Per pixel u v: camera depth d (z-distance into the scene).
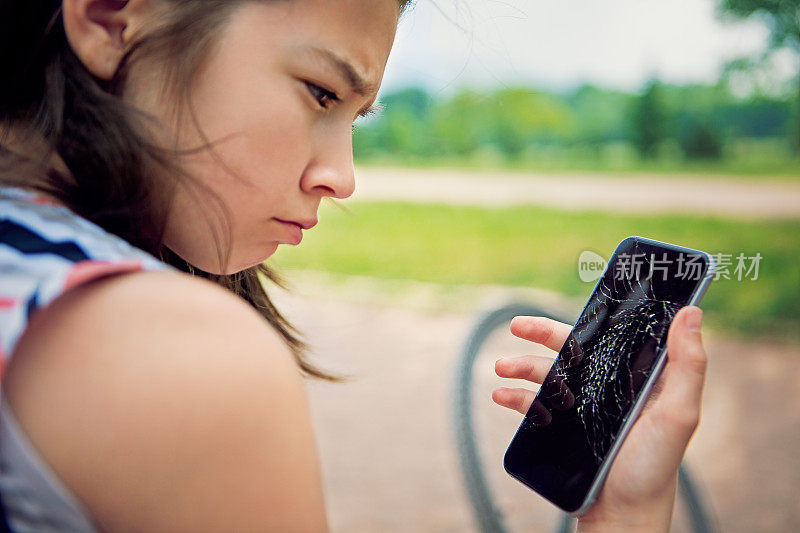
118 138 0.56
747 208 9.02
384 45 0.63
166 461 0.42
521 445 0.89
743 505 2.74
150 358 0.43
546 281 6.00
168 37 0.56
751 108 17.42
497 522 2.04
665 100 19.23
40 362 0.43
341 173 0.63
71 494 0.42
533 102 19.59
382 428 3.29
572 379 0.88
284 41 0.58
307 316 5.03
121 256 0.49
